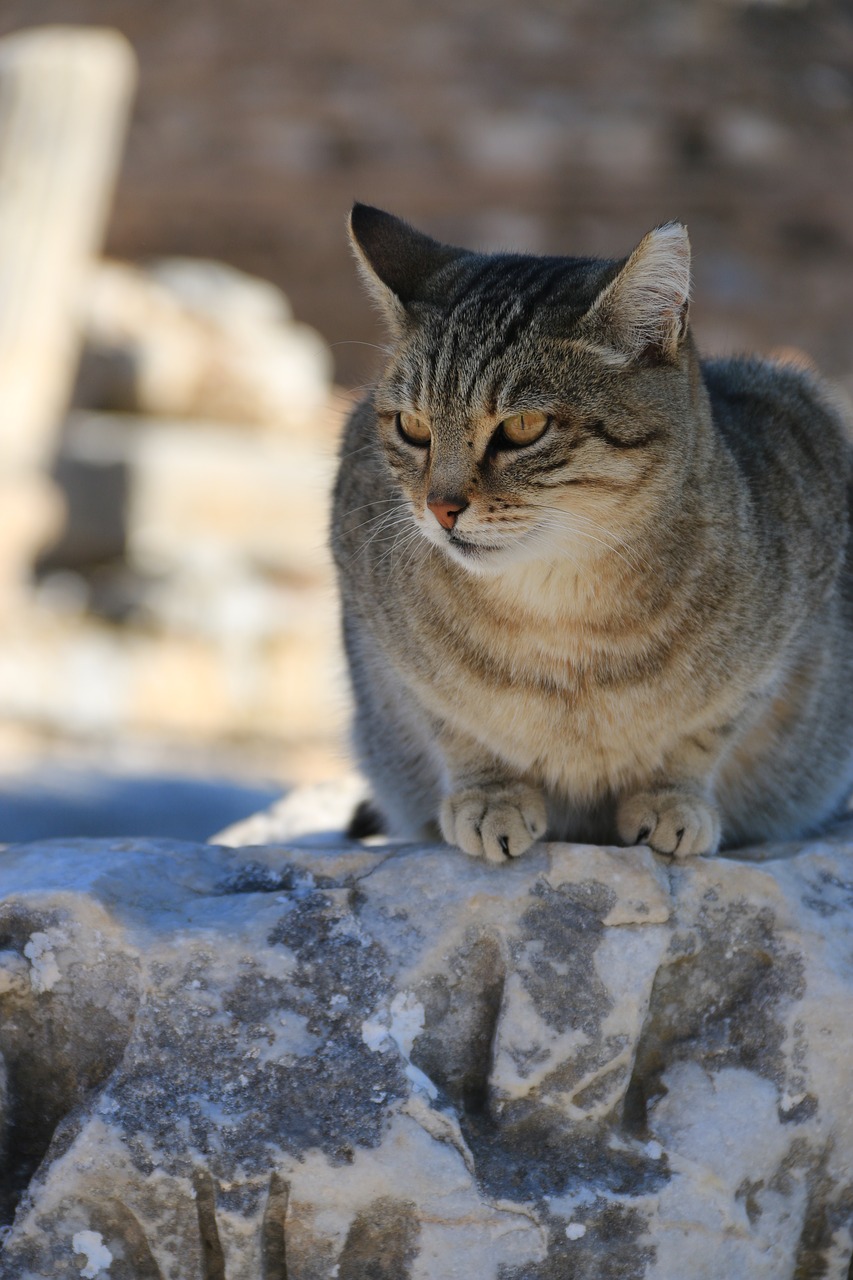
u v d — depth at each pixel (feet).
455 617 15.58
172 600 56.24
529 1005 13.33
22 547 55.83
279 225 105.40
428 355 15.48
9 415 55.62
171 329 71.31
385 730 18.49
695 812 15.20
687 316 15.11
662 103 109.29
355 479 17.78
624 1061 13.19
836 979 13.61
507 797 15.51
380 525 16.66
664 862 14.53
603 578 15.14
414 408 15.58
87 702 48.88
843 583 18.06
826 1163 13.37
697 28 114.11
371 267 16.62
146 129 107.96
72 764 33.96
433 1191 12.44
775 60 113.91
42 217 55.98
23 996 13.29
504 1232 12.41
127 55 61.00
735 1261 12.86
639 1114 13.26
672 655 15.26
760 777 17.56
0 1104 13.14
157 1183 12.44
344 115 108.47
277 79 110.32
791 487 16.92
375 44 112.27
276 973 13.26
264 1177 12.41
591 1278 12.50
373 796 19.53
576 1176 12.78
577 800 16.55
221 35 112.47
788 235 106.22
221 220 105.29
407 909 13.82
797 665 17.03
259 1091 12.80
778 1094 13.32
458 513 14.90
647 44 112.47
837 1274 13.55
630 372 15.12
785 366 19.95
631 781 16.14
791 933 13.80
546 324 15.01
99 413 68.54
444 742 16.46
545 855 14.29
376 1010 13.20
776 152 108.17
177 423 70.13
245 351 72.74
